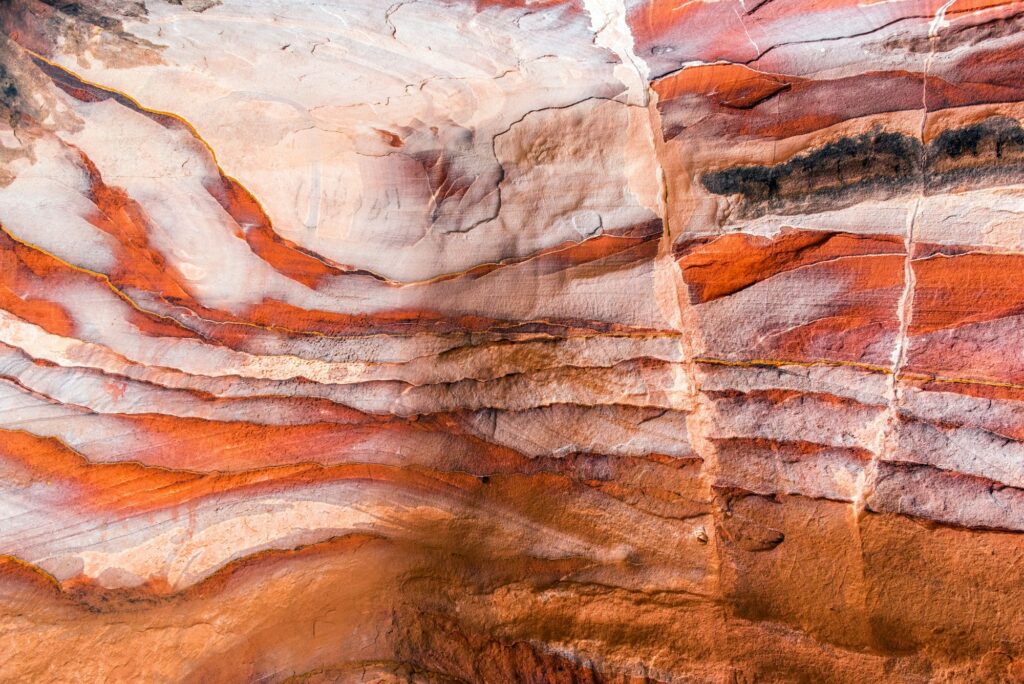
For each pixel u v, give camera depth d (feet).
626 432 10.05
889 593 8.56
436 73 10.69
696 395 9.80
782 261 9.37
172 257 11.54
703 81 9.77
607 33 9.48
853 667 7.97
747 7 8.68
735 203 9.63
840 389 9.15
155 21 9.98
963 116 8.36
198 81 10.77
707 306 9.79
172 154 11.17
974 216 8.34
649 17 9.09
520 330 10.92
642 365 10.07
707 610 8.84
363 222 12.26
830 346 9.14
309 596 10.82
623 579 9.37
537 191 11.19
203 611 10.49
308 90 11.03
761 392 9.49
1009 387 8.51
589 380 10.32
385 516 11.25
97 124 10.85
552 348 10.61
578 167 10.78
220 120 11.19
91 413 10.99
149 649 10.08
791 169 9.27
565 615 9.21
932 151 8.50
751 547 9.25
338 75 10.76
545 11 9.26
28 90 10.60
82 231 11.24
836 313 9.10
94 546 10.66
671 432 9.87
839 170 9.00
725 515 9.49
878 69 8.85
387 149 12.04
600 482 10.07
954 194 8.40
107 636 10.14
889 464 9.08
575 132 10.73
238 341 11.55
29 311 11.12
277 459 11.17
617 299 10.34
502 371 10.86
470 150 11.71
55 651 10.00
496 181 11.59
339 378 11.53
